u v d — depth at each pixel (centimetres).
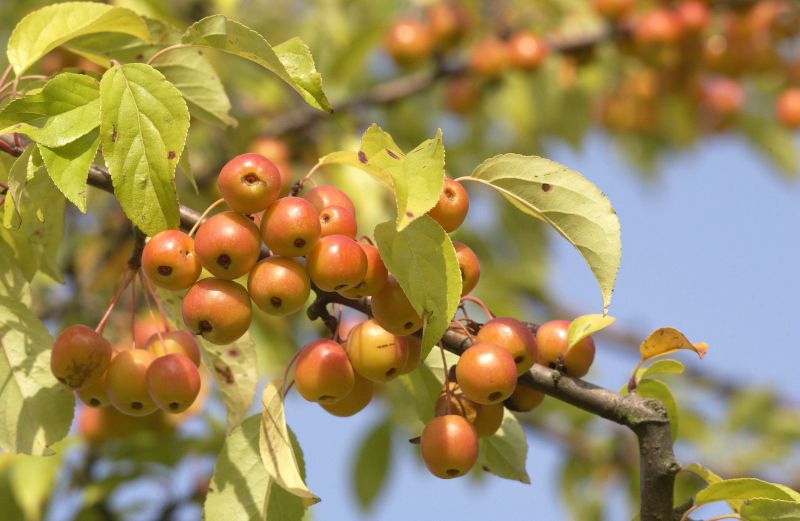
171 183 332
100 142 339
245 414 408
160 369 350
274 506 368
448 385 358
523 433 412
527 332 355
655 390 405
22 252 403
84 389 373
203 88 461
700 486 759
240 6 834
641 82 933
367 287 337
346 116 786
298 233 326
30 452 371
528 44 820
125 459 606
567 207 354
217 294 331
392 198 736
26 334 386
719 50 898
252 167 329
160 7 627
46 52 405
